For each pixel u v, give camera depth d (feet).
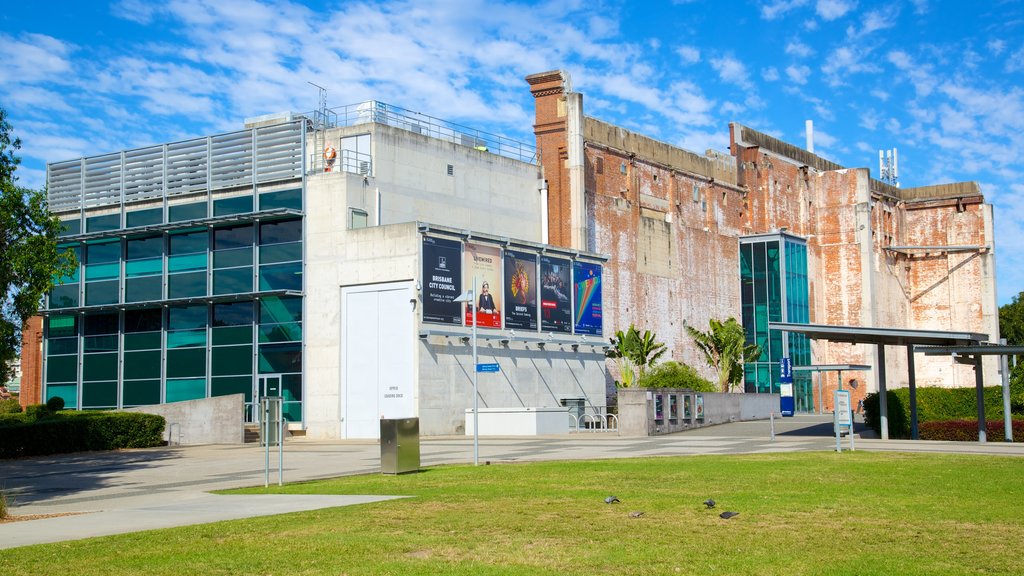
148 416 145.07
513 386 171.12
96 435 136.77
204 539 48.21
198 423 148.66
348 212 162.71
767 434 139.85
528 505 58.34
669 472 76.38
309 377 162.09
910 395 123.85
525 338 174.09
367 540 46.73
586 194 216.95
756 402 193.88
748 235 271.28
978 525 49.01
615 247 225.15
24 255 101.19
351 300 160.76
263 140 169.48
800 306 272.72
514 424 153.69
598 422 186.50
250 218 166.81
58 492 83.76
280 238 166.61
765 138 288.10
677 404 155.53
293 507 61.11
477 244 166.91
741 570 39.04
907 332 114.83
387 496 65.82
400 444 82.94
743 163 278.87
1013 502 56.95
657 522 51.24
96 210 182.39
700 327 252.21
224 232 170.71
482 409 156.66
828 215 302.04
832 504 56.54
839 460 85.51
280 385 164.14
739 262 271.49
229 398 147.64
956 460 84.12
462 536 47.78
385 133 174.50
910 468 76.84
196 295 171.63
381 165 172.65
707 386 201.05
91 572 40.24
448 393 158.30
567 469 81.51
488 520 52.65
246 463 107.86
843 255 298.56
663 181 245.45
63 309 178.91
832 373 287.28
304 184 165.27
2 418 165.89
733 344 224.94
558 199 213.05
